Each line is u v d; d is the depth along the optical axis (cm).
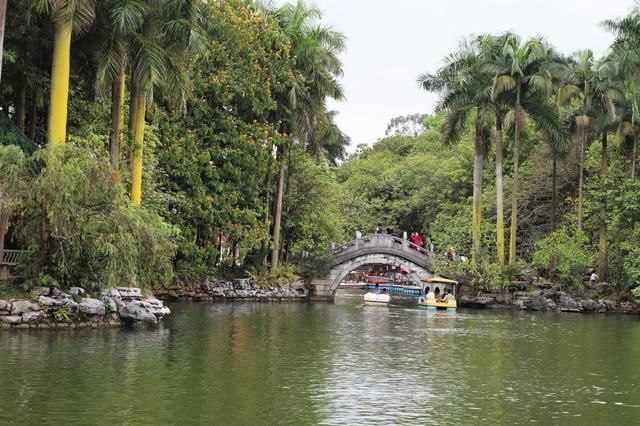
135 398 1620
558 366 2355
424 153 9869
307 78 5562
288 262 5906
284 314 4122
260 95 5053
